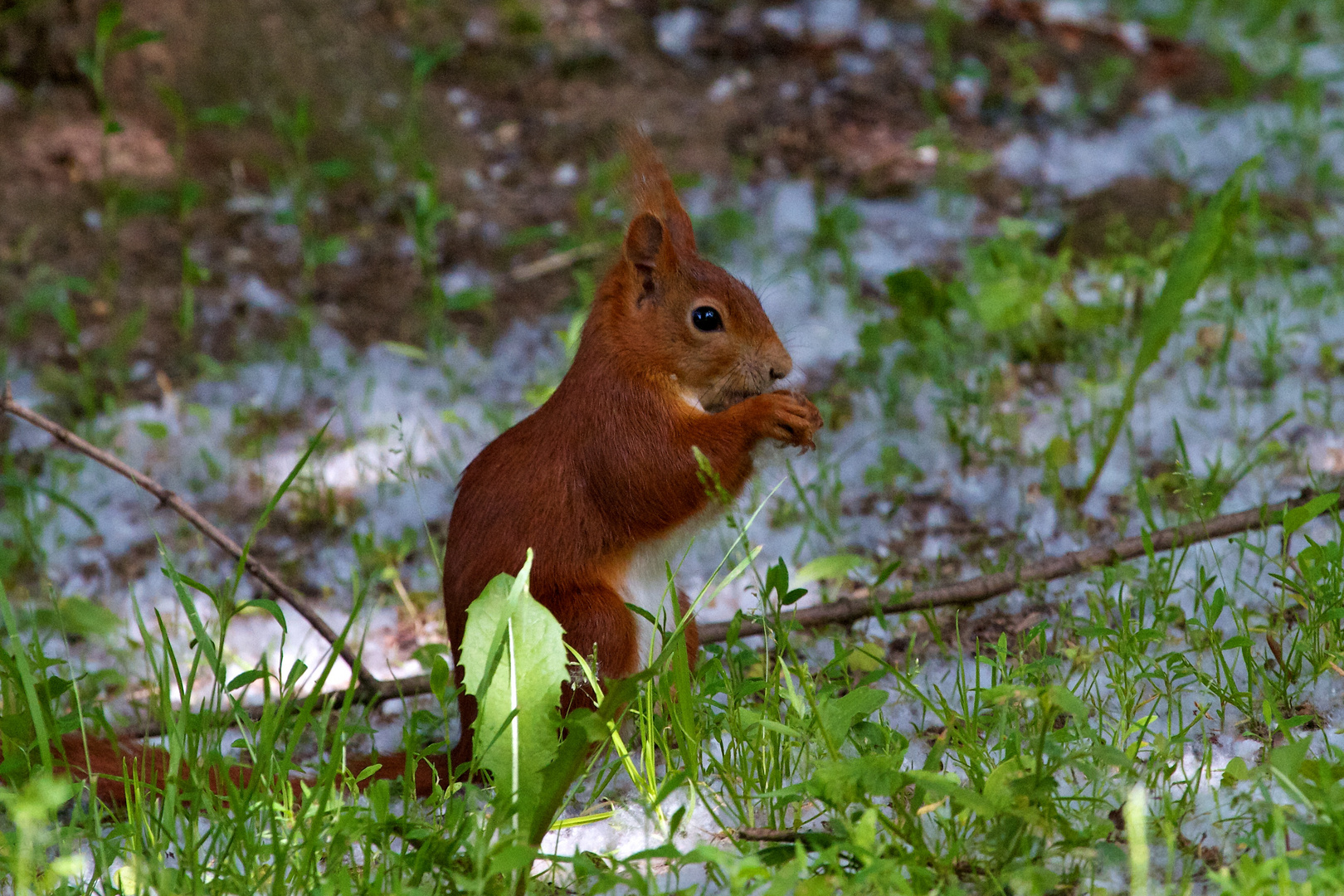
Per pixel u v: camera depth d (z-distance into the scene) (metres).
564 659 5.09
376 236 13.38
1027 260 10.44
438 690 5.37
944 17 15.94
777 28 16.42
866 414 10.25
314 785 5.56
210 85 13.65
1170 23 16.72
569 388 6.56
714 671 6.12
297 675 5.57
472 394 11.21
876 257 12.88
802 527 8.95
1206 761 5.41
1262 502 8.23
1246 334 10.41
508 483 6.41
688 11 16.69
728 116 15.16
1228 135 14.26
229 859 4.88
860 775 4.79
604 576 6.38
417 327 12.23
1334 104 14.93
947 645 7.16
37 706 5.25
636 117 15.01
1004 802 4.70
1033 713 5.85
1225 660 6.41
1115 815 5.17
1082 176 13.88
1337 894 4.20
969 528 8.71
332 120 14.09
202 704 5.66
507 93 15.27
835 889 4.70
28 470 10.39
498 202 13.89
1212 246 8.15
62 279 12.00
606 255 7.19
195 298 12.35
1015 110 15.14
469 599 6.34
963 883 4.79
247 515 9.82
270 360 11.75
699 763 5.61
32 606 8.76
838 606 7.37
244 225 13.19
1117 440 9.36
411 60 15.18
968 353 10.64
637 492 6.33
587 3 16.55
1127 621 6.04
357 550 8.84
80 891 4.92
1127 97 15.36
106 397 10.95
